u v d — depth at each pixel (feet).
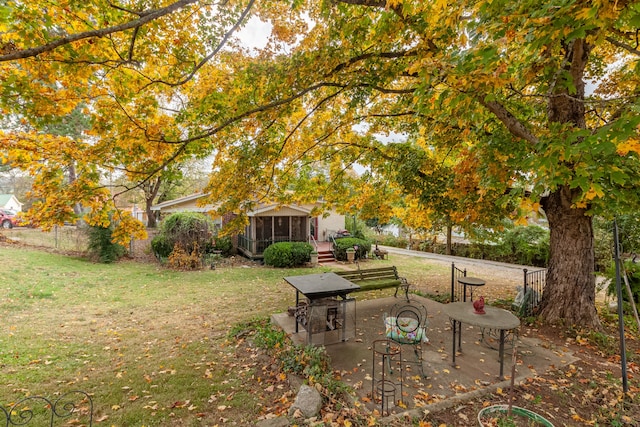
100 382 14.52
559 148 9.78
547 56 11.69
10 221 74.69
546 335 18.98
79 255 47.32
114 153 16.46
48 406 12.69
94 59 13.01
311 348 15.79
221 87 17.56
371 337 18.89
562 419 11.28
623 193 13.15
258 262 50.21
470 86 10.09
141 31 14.26
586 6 7.83
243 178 20.51
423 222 33.58
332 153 29.12
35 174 15.28
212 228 49.14
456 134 20.26
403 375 14.35
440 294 30.19
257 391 13.73
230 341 19.15
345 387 13.20
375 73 17.20
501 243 52.95
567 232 20.36
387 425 10.97
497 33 9.47
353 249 53.52
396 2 11.31
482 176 16.43
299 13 17.10
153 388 14.01
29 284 30.60
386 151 27.40
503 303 25.04
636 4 7.26
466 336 18.90
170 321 22.88
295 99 18.61
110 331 20.77
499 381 13.82
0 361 16.22
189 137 18.60
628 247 30.71
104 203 16.21
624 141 8.57
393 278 27.58
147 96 16.62
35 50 9.95
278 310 25.14
